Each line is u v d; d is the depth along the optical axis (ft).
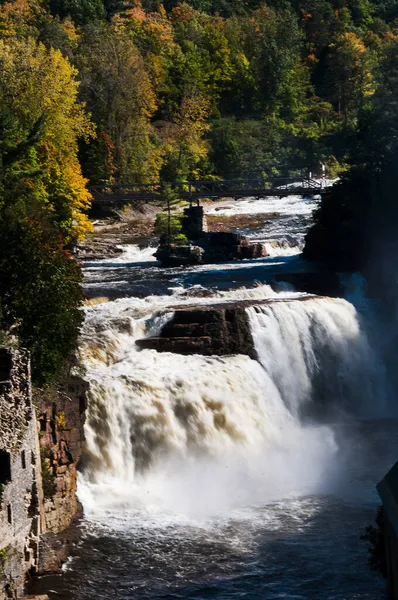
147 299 284.61
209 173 640.58
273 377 258.37
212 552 176.04
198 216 440.04
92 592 160.56
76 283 203.21
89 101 568.41
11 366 157.69
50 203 360.48
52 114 377.09
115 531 183.11
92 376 219.00
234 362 245.45
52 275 194.18
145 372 227.40
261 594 161.17
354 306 296.92
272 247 406.21
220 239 395.55
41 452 178.81
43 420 180.75
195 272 343.67
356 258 338.95
